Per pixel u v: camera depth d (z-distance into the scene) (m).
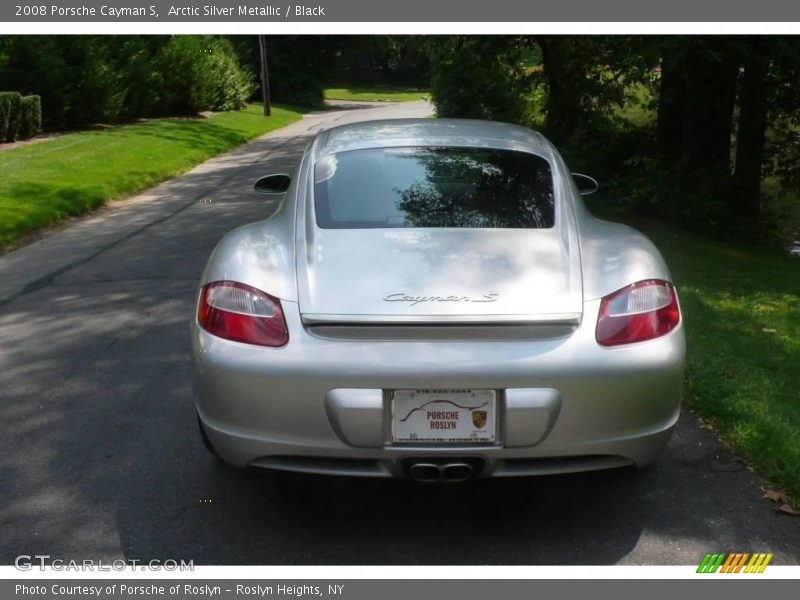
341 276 3.22
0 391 4.88
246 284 3.23
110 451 4.05
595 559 3.13
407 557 3.16
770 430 4.09
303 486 3.69
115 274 7.96
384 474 3.09
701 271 9.40
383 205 3.71
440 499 3.58
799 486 3.58
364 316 3.05
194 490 3.66
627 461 3.17
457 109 18.30
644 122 17.39
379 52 67.06
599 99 15.79
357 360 3.00
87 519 3.42
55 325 6.24
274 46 47.03
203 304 3.30
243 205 12.62
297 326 3.09
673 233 11.94
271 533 3.32
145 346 5.70
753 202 14.23
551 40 15.60
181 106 32.47
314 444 3.05
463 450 3.02
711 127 13.20
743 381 4.82
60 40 24.73
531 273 3.24
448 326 3.03
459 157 4.07
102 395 4.79
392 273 3.23
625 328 3.12
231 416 3.11
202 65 32.75
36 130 22.00
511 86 18.12
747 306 7.48
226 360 3.09
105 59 26.53
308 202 3.78
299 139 26.69
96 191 13.33
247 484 3.71
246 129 29.17
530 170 4.02
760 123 14.16
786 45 10.99
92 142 20.75
